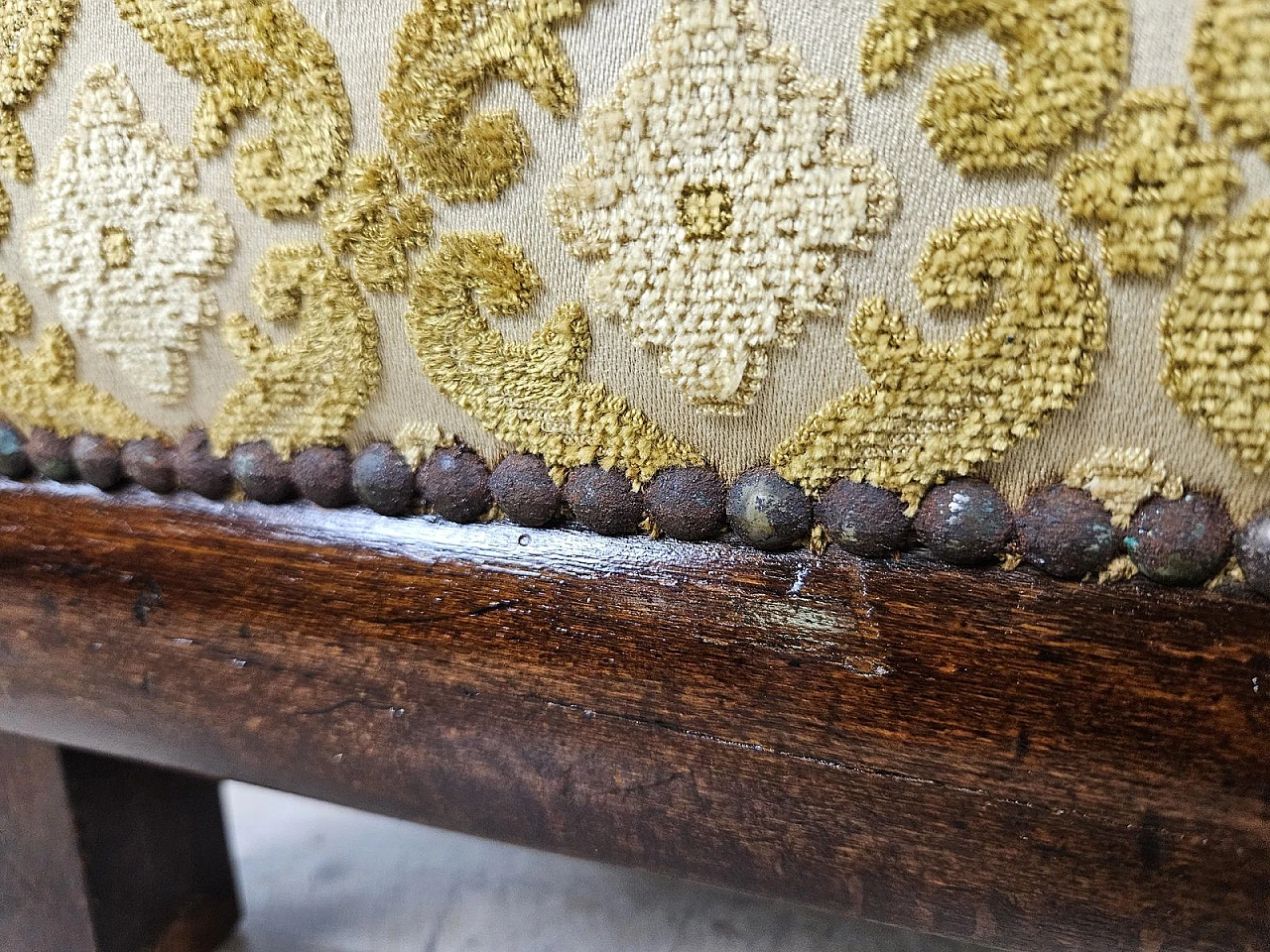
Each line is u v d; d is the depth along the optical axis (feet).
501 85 0.37
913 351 0.36
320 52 0.39
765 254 0.36
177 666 0.47
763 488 0.38
